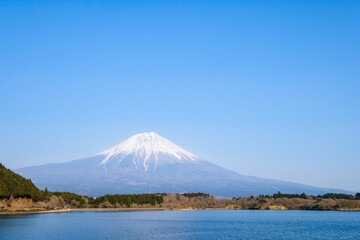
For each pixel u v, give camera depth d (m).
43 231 136.38
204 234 142.50
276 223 192.38
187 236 136.00
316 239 130.62
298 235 141.38
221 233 145.88
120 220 194.62
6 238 119.00
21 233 130.00
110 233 137.62
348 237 136.00
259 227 169.62
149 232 144.88
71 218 197.12
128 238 126.44
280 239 130.12
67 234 130.62
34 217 192.38
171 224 179.38
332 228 165.62
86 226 157.75
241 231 153.12
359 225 181.25
